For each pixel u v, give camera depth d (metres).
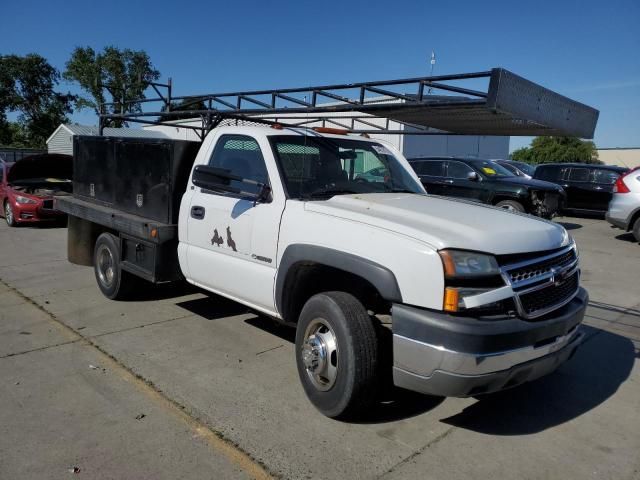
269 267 4.05
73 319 5.59
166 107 7.03
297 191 4.09
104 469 3.02
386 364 3.62
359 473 3.06
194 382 4.14
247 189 4.37
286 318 4.02
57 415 3.60
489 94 3.55
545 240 3.49
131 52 61.03
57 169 12.58
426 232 3.17
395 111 4.23
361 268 3.31
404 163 5.13
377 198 4.06
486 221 3.51
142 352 4.72
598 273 8.54
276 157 4.18
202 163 4.85
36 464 3.05
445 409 3.87
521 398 4.10
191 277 4.96
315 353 3.62
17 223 12.32
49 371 4.29
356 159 4.68
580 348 5.21
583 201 15.21
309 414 3.70
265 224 4.07
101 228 6.78
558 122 4.12
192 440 3.33
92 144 6.43
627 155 52.44
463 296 3.01
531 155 51.88
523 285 3.21
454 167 13.41
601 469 3.20
